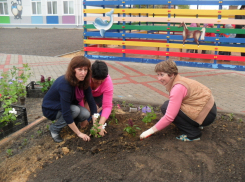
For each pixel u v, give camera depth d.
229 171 2.46
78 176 2.38
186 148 2.84
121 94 5.16
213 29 7.51
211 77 6.75
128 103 4.50
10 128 3.28
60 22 24.06
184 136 3.02
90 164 2.56
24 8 24.41
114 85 5.85
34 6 24.17
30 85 4.86
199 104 2.81
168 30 7.96
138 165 2.54
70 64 2.55
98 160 2.62
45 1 23.70
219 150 2.82
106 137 3.02
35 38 16.23
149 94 5.20
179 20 7.75
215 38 7.56
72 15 23.58
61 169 2.50
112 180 2.33
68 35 18.28
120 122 3.55
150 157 2.67
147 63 8.60
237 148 2.86
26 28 24.30
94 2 8.59
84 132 3.18
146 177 2.37
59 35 18.17
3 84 4.42
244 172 2.44
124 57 8.86
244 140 3.06
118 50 8.80
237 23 7.20
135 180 2.33
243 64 7.82
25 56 9.61
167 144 2.92
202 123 2.96
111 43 8.81
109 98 3.16
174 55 8.13
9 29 23.08
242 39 7.33
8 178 2.40
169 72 2.74
